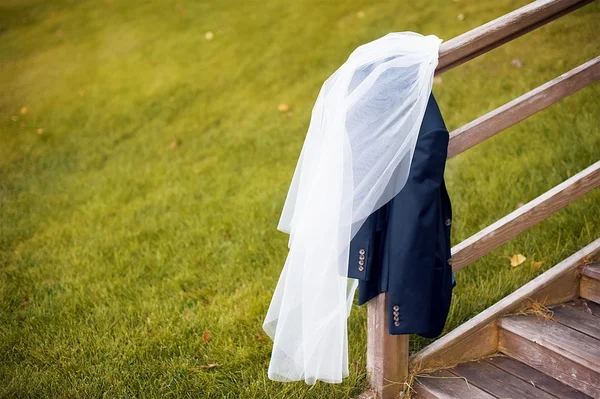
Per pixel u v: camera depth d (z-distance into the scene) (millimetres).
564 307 3047
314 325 2490
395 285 2346
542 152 4590
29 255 4566
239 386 2998
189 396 2977
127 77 7613
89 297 3906
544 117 5004
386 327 2666
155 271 4141
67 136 6652
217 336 3381
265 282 3855
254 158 5609
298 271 2504
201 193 5160
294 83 6699
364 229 2441
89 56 8453
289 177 5168
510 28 2564
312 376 2553
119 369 3211
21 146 6625
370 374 2824
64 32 9484
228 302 3672
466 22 6734
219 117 6422
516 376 2791
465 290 3436
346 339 2555
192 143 6070
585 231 3648
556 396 2627
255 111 6379
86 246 4586
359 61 2434
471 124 2629
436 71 2488
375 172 2344
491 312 2938
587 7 6406
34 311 3809
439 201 2361
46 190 5695
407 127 2330
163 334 3432
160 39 8406
